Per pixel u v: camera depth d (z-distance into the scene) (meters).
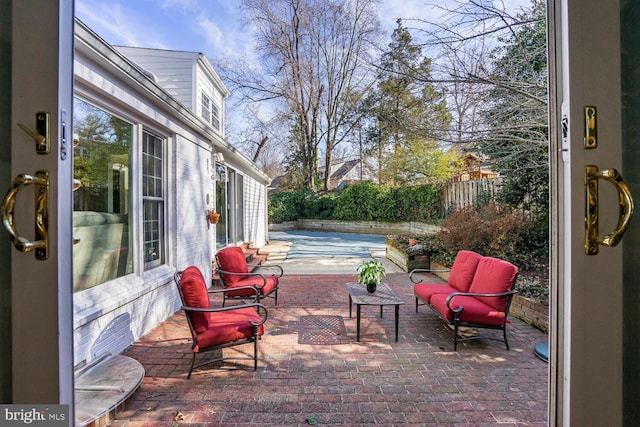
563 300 0.93
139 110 3.64
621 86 0.88
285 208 19.05
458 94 5.02
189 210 5.00
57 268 0.84
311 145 20.36
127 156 3.69
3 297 0.84
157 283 3.97
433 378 2.74
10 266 0.85
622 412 0.87
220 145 6.33
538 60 4.22
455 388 2.58
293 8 15.98
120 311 3.30
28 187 0.83
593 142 0.87
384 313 4.50
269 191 22.06
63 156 0.87
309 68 17.95
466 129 5.07
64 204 0.87
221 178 7.33
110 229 3.43
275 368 2.92
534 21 3.86
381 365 2.97
